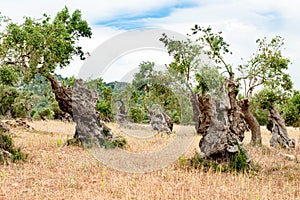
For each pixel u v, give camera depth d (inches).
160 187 352.5
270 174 437.1
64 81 675.4
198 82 482.0
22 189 332.2
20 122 812.6
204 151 460.8
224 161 450.6
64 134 727.1
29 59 689.6
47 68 676.7
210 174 415.8
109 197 319.6
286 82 725.9
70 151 518.0
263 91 727.7
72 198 314.0
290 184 386.3
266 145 718.5
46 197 313.7
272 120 711.1
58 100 642.8
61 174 390.0
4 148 453.4
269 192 354.0
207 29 711.1
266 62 723.4
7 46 679.1
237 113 479.8
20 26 697.0
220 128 456.1
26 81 716.0
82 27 758.5
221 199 324.5
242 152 454.9
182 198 320.5
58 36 706.2
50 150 521.7
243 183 376.2
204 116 467.2
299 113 894.4
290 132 1014.4
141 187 350.6
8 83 676.1
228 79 494.3
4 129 653.9
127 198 314.3
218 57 697.6
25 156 450.9
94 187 350.3
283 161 517.0
